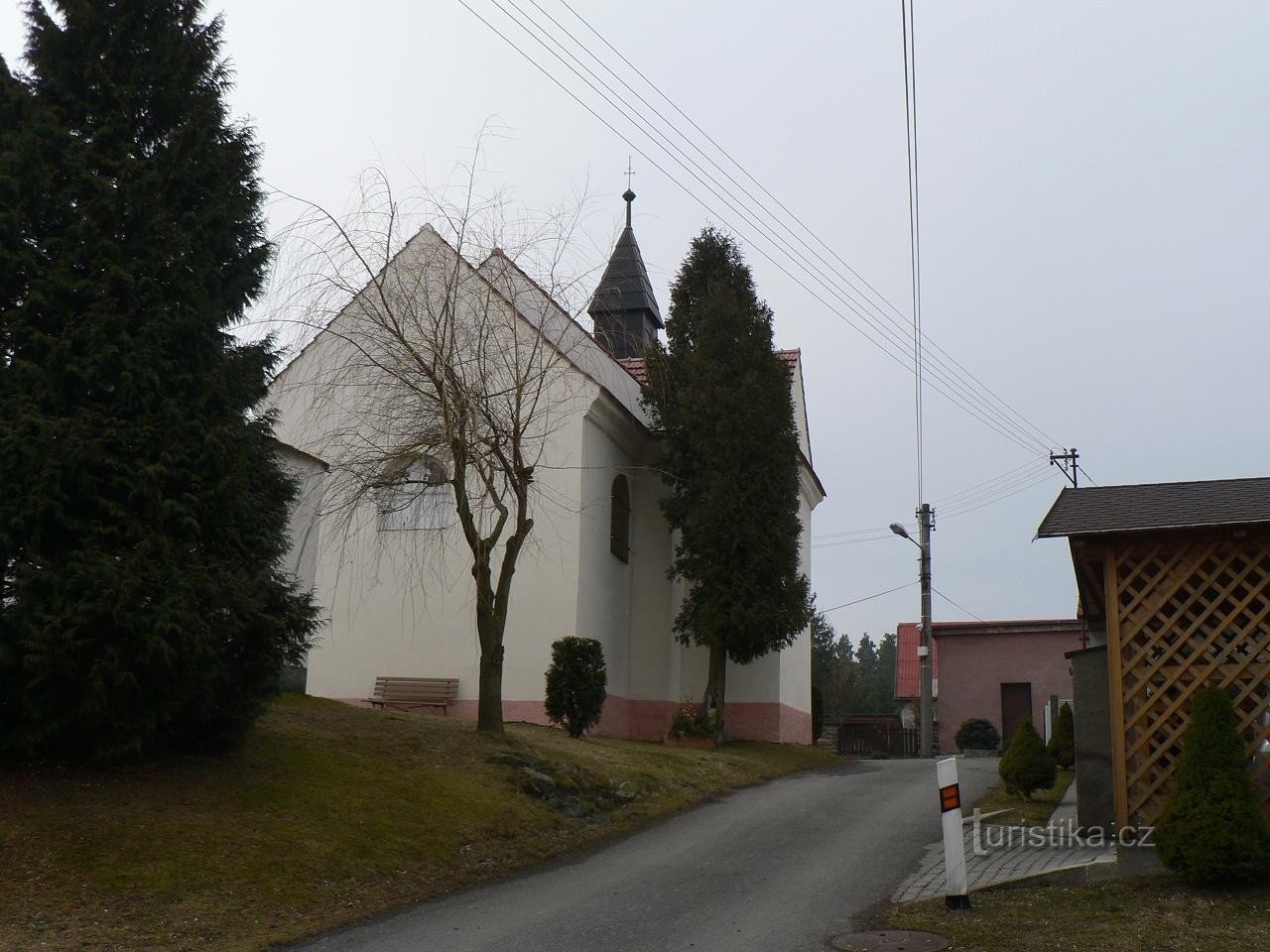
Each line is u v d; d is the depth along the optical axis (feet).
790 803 48.73
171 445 32.94
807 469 86.84
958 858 28.32
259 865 29.32
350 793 35.70
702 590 72.28
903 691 135.44
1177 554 31.58
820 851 37.17
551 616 66.59
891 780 58.65
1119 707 31.27
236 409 36.11
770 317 76.95
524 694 66.18
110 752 31.27
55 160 33.47
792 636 72.02
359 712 47.37
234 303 36.94
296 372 54.80
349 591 69.87
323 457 54.08
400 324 46.09
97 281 32.94
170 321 33.65
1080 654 36.50
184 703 32.58
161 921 25.59
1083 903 27.58
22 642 29.27
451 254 47.03
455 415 45.52
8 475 30.30
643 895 30.60
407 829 34.32
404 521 67.82
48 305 32.04
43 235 33.40
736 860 35.70
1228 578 32.30
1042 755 47.39
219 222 36.17
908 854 36.47
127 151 34.65
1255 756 29.68
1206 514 31.50
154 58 36.06
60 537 31.30
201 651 31.63
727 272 79.10
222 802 32.30
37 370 31.50
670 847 37.99
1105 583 32.50
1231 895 26.91
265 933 25.95
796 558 72.43
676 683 78.43
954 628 111.04
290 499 38.52
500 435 47.88
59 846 27.63
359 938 26.13
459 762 41.75
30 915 24.75
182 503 32.99
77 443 31.01
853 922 27.37
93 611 29.86
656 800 46.21
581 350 69.15
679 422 74.54
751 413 72.13
